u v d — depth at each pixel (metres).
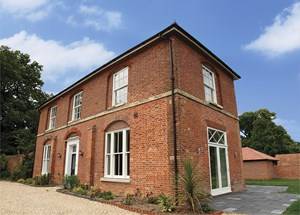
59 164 16.53
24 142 25.36
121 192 10.75
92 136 13.39
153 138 9.85
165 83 10.05
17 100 32.12
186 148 9.16
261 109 45.59
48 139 19.11
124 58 12.47
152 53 11.05
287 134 39.34
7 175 23.53
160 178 9.14
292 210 7.27
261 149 35.38
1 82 30.73
